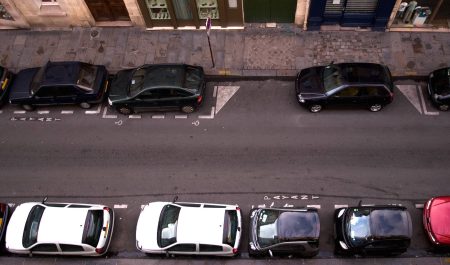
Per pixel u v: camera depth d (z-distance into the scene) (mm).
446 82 20859
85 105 22562
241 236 19266
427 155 20625
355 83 20484
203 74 21969
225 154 21188
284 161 20859
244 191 20406
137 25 24609
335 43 23516
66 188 21016
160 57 23797
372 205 18672
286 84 22797
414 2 22578
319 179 20422
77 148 21844
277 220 18422
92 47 24312
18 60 24266
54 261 19672
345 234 18297
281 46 23609
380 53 23125
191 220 18562
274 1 22938
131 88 21719
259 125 21781
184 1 22984
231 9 23328
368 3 22594
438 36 23312
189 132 21844
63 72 21859
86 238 18719
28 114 22875
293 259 19047
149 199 20547
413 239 19250
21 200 20922
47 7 24125
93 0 23531
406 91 22203
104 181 21031
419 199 19844
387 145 20906
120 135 22000
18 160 21766
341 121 21578
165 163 21188
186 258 19328
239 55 23516
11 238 19188
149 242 18766
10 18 24625
